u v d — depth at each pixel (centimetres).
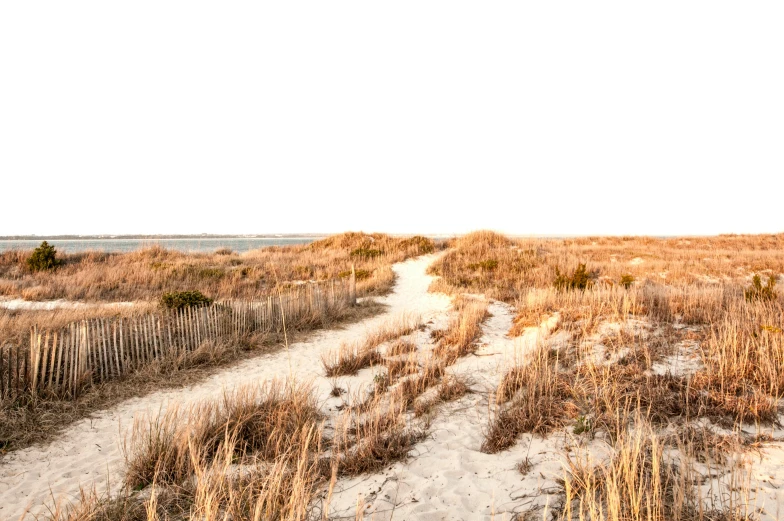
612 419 405
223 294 1520
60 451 479
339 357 762
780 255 1978
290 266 2119
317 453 411
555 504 309
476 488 353
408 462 409
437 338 915
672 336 659
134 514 339
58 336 768
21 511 362
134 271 1841
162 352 784
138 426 453
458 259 2077
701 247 2692
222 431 453
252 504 317
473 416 504
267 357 855
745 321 650
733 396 432
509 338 879
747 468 321
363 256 2334
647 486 294
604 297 959
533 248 2180
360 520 301
